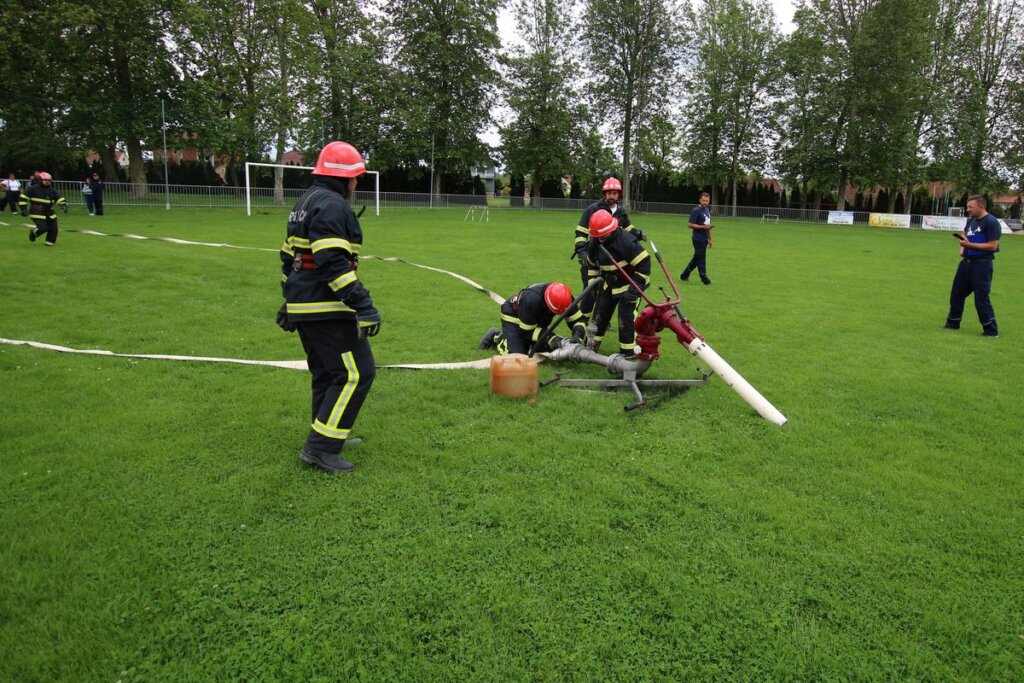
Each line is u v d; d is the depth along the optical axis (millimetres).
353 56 36781
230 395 4809
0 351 5715
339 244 3348
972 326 8469
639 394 4812
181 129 31672
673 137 48531
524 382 4871
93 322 6953
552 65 44125
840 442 4238
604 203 7344
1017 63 42594
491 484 3555
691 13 41625
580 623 2490
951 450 4211
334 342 3568
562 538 3049
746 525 3184
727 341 7094
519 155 45875
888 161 41844
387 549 2928
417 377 5422
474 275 11289
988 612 2609
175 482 3471
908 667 2320
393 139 40281
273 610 2523
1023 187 44406
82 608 2494
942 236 31328
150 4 27625
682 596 2654
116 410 4449
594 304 6547
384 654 2312
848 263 16062
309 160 40781
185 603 2545
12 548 2818
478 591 2660
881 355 6684
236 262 11391
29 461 3637
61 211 23188
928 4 40438
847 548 3014
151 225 19703
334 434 3602
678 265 14469
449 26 39219
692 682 2232
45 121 29328
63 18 25078
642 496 3467
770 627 2492
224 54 32312
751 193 52969
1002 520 3297
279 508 3246
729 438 4273
